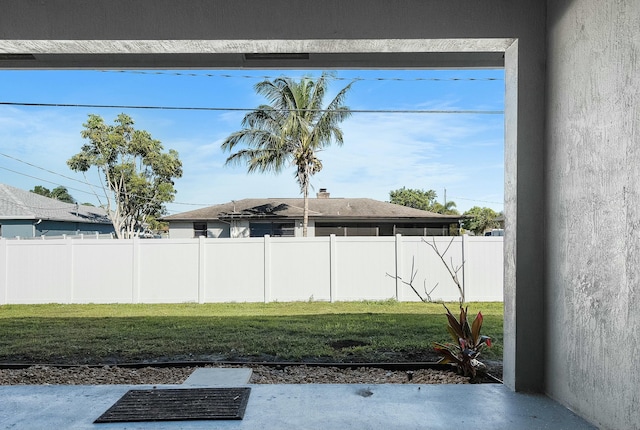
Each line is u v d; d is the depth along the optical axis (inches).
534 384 140.4
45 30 138.5
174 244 398.9
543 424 116.0
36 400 134.0
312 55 193.8
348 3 139.5
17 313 344.2
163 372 173.9
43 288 396.8
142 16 139.3
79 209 1050.1
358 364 180.7
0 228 803.4
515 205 141.1
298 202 800.9
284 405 130.0
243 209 766.5
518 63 140.4
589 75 116.2
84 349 216.5
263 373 171.8
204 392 141.1
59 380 163.0
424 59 196.4
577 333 121.2
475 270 402.9
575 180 122.6
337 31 139.3
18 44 142.5
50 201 1003.3
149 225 1176.2
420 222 733.3
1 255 394.9
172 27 139.3
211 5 139.6
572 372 123.9
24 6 138.9
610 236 106.7
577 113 121.9
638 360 96.1
